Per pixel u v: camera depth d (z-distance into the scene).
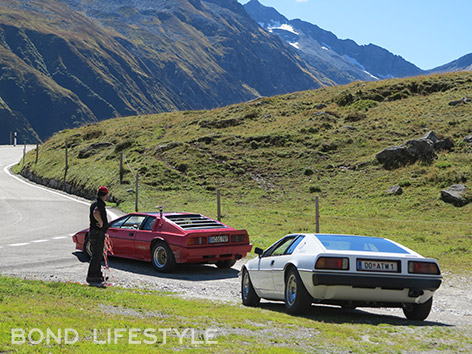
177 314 7.88
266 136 47.97
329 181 37.66
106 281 11.56
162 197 36.66
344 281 7.82
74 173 50.22
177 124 61.72
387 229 24.94
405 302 8.14
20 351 5.36
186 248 13.34
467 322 8.79
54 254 16.12
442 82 58.69
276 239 21.20
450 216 27.94
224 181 40.53
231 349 5.97
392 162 38.00
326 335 6.88
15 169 72.19
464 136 40.81
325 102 60.88
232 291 11.64
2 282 9.58
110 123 78.94
